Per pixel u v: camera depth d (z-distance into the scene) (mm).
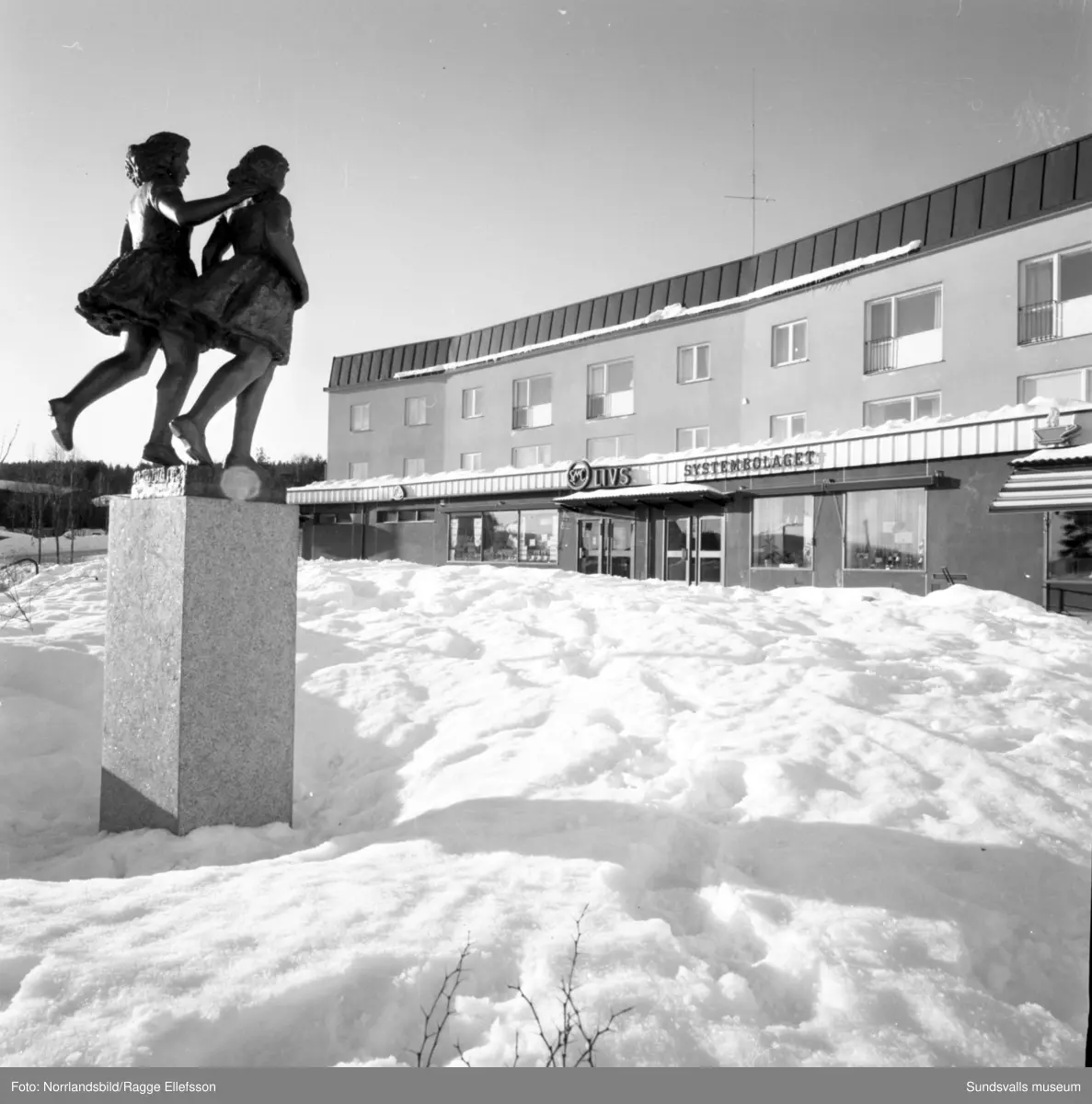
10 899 2994
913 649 7668
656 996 2498
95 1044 2094
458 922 2867
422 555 31016
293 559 4508
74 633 7258
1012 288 19750
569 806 4117
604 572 24953
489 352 35312
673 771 4504
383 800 4672
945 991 2682
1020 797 4133
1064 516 15523
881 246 22812
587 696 5848
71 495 33625
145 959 2492
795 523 20172
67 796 4824
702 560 22328
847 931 2980
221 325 4414
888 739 4855
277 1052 2234
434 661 6789
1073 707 5871
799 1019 2582
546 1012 2389
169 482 4254
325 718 5715
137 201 4527
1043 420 15648
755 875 3535
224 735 4227
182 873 3348
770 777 4293
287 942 2648
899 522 18109
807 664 6703
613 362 30141
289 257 4609
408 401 37531
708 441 27016
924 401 21656
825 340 23719
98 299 4281
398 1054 2266
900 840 3688
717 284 27719
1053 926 3207
